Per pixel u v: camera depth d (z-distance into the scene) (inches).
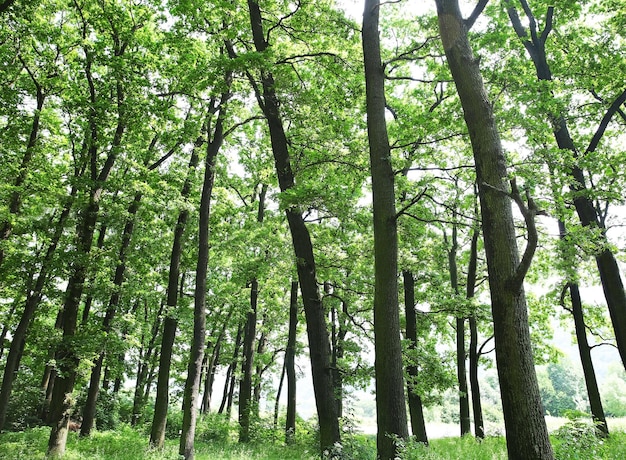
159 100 534.6
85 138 585.3
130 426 871.1
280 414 1205.1
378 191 355.3
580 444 263.9
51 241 540.4
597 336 758.5
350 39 503.8
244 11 510.6
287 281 831.1
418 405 576.7
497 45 413.4
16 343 521.3
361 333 647.1
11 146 596.1
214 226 735.1
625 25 518.9
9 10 540.7
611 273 457.1
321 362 403.9
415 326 636.1
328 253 602.5
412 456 269.7
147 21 625.6
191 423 473.7
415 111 647.8
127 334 610.2
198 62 575.2
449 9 288.2
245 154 813.9
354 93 505.4
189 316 619.8
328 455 344.8
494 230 233.5
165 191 598.2
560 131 529.7
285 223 791.7
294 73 556.4
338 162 471.5
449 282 787.4
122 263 661.3
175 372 1117.7
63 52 602.9
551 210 421.7
